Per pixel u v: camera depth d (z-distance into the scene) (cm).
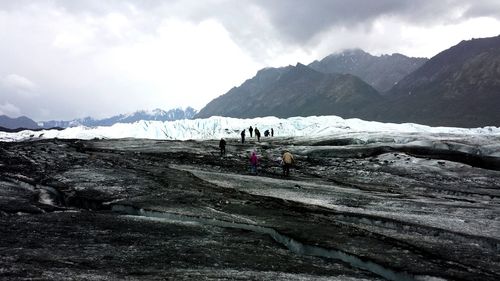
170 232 1773
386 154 4934
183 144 6438
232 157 4903
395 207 2412
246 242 1683
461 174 3938
